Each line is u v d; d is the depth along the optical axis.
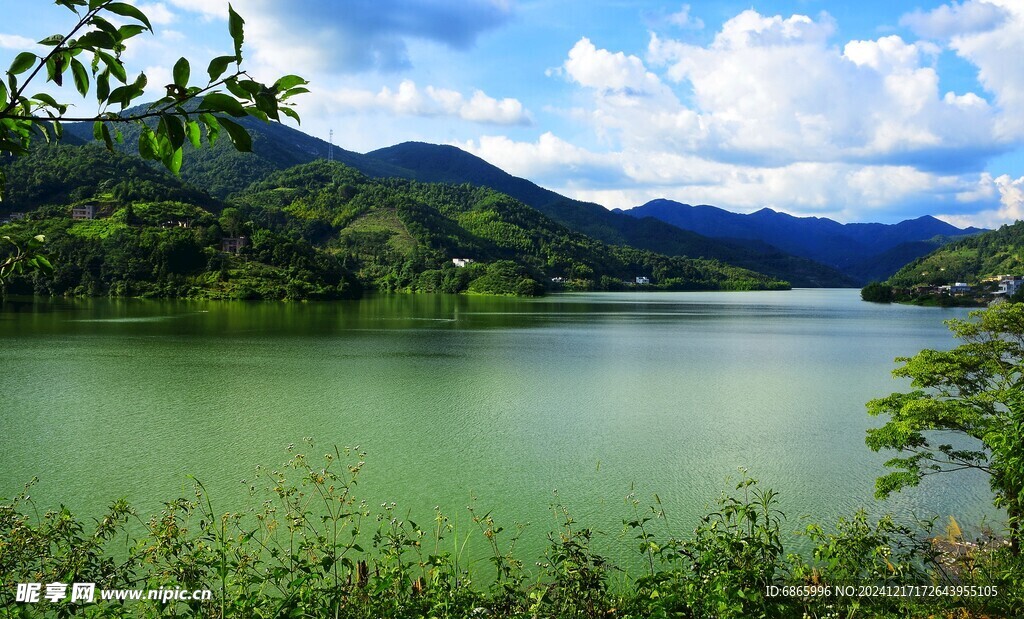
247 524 22.61
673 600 8.09
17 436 36.44
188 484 28.38
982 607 10.34
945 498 28.00
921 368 25.14
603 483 30.03
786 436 38.97
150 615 8.23
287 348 76.38
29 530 9.16
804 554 21.67
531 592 9.02
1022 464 11.95
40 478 29.28
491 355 74.06
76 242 171.12
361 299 195.12
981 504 27.19
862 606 9.70
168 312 125.44
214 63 3.33
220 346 76.88
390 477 30.25
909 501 27.75
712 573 8.62
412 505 26.67
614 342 90.44
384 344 82.50
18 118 3.68
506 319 130.12
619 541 23.06
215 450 33.88
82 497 26.97
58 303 142.50
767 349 84.06
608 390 53.50
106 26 3.53
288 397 48.25
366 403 46.69
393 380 56.19
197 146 3.64
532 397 50.12
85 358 65.25
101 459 32.12
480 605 8.87
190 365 62.16
